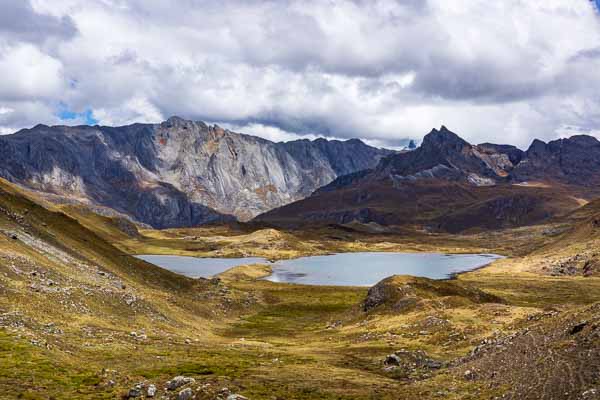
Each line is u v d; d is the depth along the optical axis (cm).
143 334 6925
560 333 4647
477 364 4847
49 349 4972
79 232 13675
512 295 18250
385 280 11919
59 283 7594
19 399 3606
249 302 14762
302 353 6988
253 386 4416
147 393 3994
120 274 11694
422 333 7925
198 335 8438
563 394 3291
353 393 4406
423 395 4181
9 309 5806
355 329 9594
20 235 9538
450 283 11925
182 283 14388
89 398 3847
